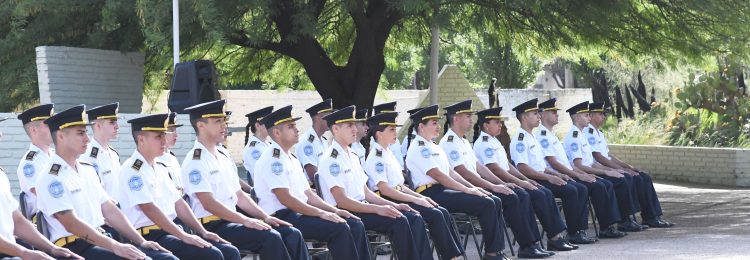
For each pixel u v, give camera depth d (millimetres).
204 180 8680
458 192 11062
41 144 8523
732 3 17750
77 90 16016
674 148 23062
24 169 8422
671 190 20641
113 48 17094
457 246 10625
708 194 19609
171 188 8430
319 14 18000
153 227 8281
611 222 13305
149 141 8227
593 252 11922
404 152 13070
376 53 18578
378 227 9719
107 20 16141
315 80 18750
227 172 8922
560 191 12820
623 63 21562
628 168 14484
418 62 34562
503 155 12430
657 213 14570
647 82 33531
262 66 22016
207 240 8320
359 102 18703
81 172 7758
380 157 10516
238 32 17188
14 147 12789
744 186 21453
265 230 8578
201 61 13961
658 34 18516
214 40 16109
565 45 19500
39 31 17125
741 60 19156
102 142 9164
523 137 12953
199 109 8797
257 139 11688
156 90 20031
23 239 7402
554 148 13344
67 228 7496
